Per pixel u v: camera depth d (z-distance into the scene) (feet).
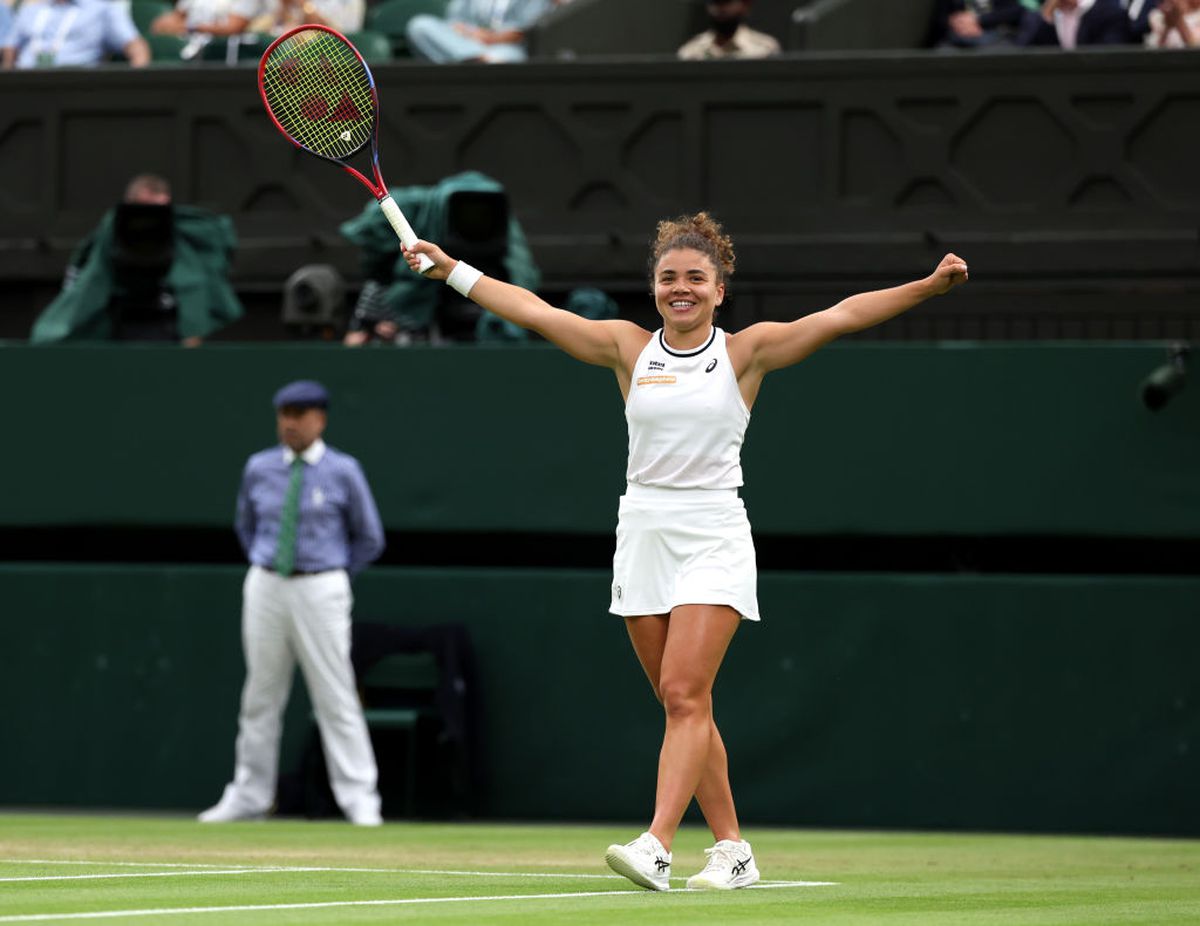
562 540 137.59
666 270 63.67
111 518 134.92
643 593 64.03
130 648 133.80
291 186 156.04
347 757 122.72
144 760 133.08
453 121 153.69
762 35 174.40
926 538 129.90
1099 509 126.11
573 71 151.94
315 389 121.70
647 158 151.23
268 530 122.21
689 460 63.31
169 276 137.08
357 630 130.31
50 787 133.90
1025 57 145.79
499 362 132.26
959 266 64.23
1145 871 84.64
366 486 123.65
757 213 149.59
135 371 135.33
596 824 127.75
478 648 131.03
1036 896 66.49
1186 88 143.54
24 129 159.53
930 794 125.80
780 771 127.44
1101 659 124.67
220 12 172.14
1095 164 144.97
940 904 61.16
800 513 128.77
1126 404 126.11
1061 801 124.47
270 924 48.93
